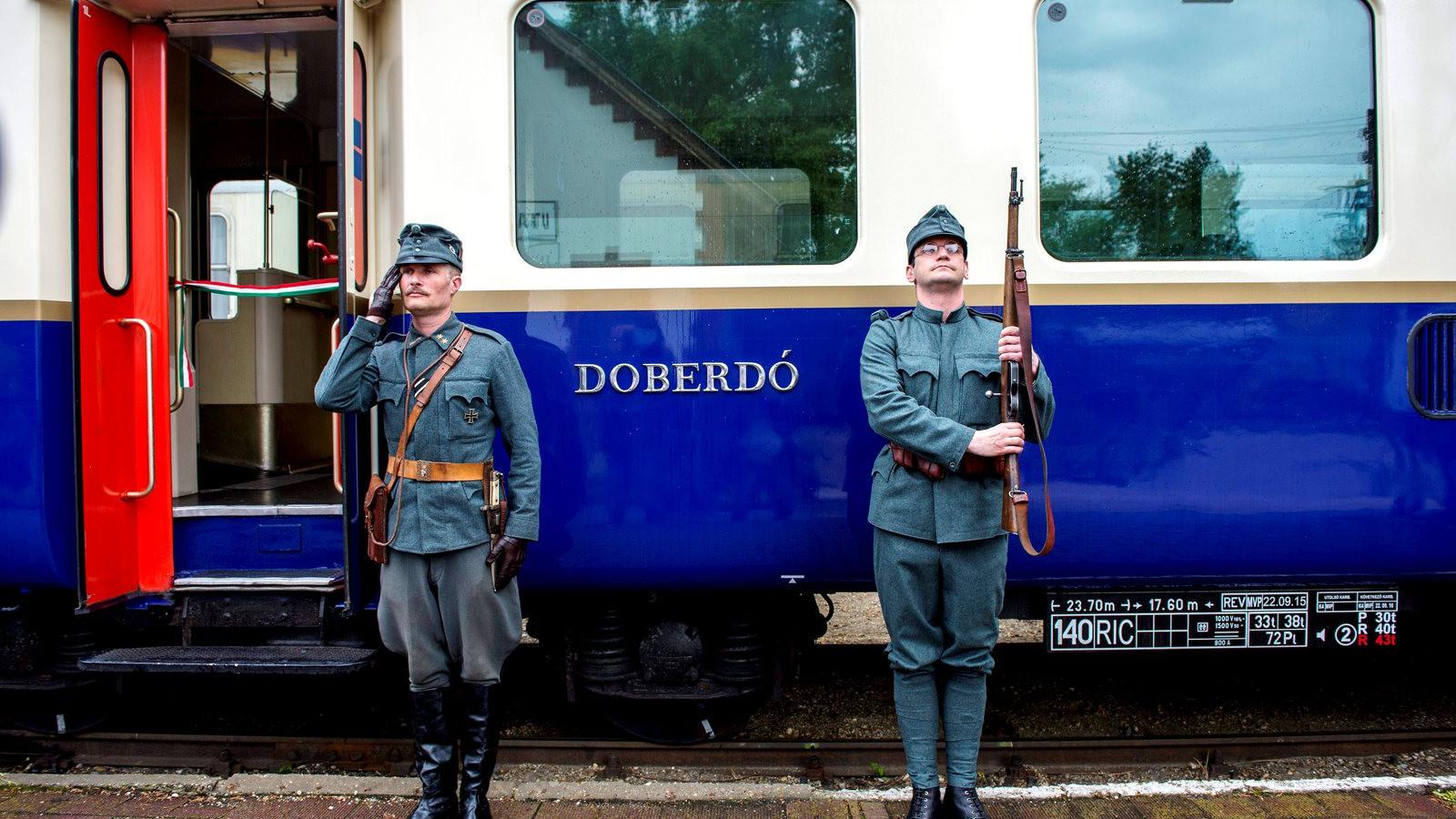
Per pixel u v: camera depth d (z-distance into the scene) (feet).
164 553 9.96
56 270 9.31
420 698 7.98
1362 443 9.36
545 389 9.33
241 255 13.56
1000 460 7.64
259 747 9.99
